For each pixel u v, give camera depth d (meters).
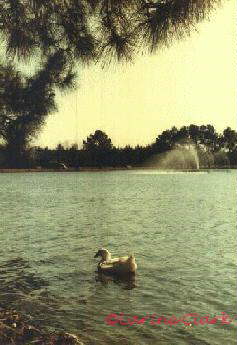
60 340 6.77
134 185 67.12
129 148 130.00
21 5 6.77
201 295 10.70
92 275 12.80
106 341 7.81
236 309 9.56
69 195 47.38
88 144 121.00
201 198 44.12
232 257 15.26
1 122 7.83
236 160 135.12
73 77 7.58
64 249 16.70
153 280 12.27
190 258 15.18
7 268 13.41
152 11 6.39
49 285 11.61
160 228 22.64
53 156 115.06
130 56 6.58
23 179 80.44
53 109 7.79
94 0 6.60
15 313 8.15
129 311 9.52
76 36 6.93
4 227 22.64
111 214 29.11
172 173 118.81
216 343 7.75
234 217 27.70
